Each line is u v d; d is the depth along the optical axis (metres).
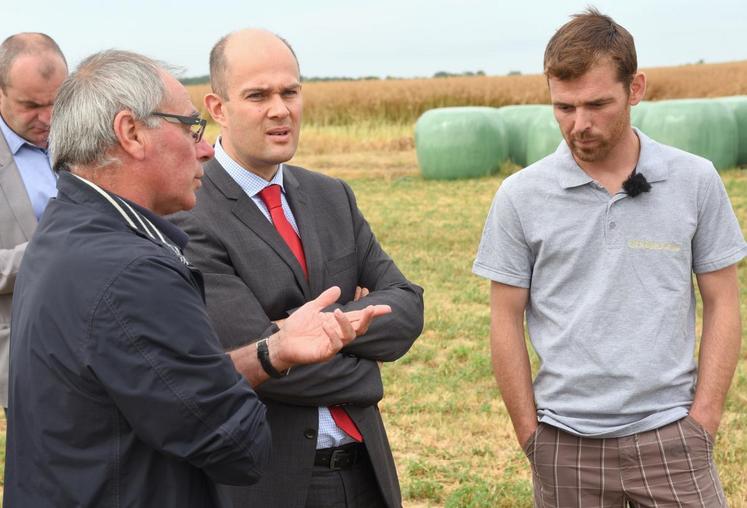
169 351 2.02
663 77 52.62
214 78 2.95
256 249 2.92
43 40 3.76
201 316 2.09
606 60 2.76
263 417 2.16
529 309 3.09
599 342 2.89
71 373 2.03
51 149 2.23
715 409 2.90
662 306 2.87
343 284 3.10
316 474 2.92
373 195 17.83
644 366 2.86
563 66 2.77
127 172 2.20
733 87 49.12
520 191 2.98
